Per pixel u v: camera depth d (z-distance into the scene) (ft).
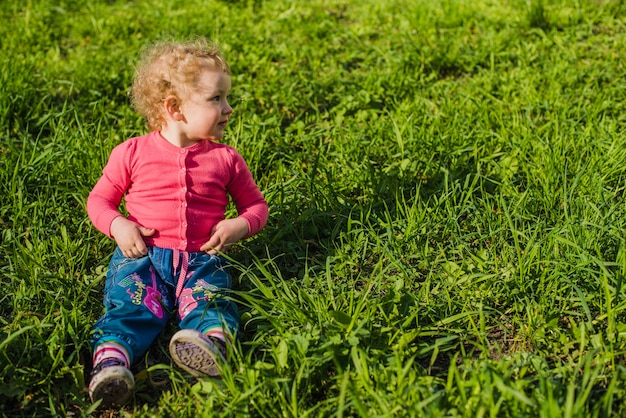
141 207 10.21
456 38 18.90
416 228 11.66
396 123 14.97
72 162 13.48
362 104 15.92
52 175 13.21
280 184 12.74
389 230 11.24
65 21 20.95
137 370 9.48
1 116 14.85
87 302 10.48
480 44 18.43
